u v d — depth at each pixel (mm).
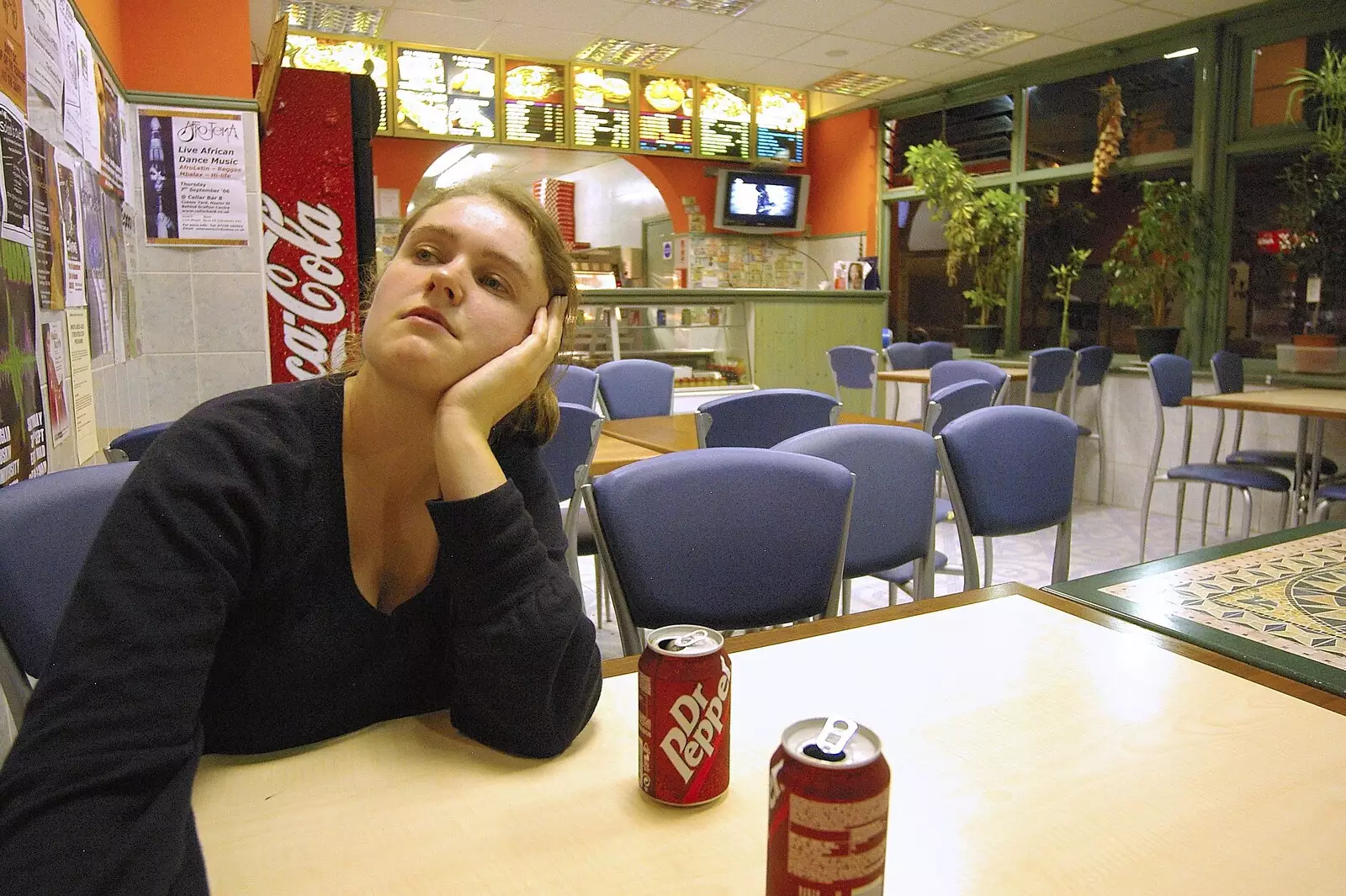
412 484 920
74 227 2049
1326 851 667
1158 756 799
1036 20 5281
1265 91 4984
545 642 799
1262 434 4695
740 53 6223
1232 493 4531
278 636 854
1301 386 4680
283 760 825
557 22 5609
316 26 5660
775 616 1481
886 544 1890
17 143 1554
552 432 1046
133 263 3094
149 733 655
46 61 1820
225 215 3359
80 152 2156
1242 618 1116
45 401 1690
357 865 656
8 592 1049
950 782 756
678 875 642
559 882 634
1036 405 5707
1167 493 5129
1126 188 5840
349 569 877
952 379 4391
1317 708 890
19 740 634
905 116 7207
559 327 959
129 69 3211
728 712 741
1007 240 6109
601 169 9312
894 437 1902
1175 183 5016
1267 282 5035
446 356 855
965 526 1979
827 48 6008
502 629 803
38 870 564
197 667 715
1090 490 5512
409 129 6242
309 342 3666
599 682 874
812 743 564
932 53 6020
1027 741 825
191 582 730
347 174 3641
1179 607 1152
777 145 7605
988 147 6609
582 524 2834
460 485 844
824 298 5824
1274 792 745
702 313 5426
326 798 751
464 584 832
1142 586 1241
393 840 688
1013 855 660
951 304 7258
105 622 681
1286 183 4562
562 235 995
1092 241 6078
